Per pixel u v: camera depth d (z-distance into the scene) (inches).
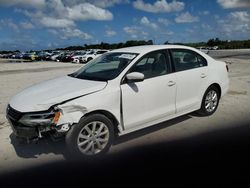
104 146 167.9
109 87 169.5
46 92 168.9
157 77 192.9
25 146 185.9
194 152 169.2
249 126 212.2
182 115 217.6
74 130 155.1
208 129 208.2
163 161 159.0
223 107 271.0
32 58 1781.5
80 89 164.7
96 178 143.6
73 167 155.4
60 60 1438.2
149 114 188.2
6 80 521.7
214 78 236.2
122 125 175.5
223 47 3435.0
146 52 194.5
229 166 150.1
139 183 137.4
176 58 210.4
